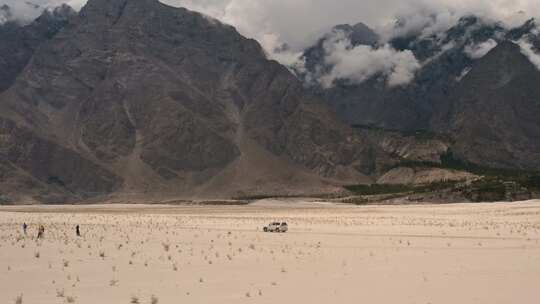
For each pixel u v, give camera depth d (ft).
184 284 108.06
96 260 139.33
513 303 90.63
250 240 200.95
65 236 205.46
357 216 398.83
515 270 124.67
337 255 153.48
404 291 100.78
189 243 185.98
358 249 169.27
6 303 90.43
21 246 164.96
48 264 131.85
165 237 209.77
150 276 116.98
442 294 97.91
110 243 181.27
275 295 97.60
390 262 139.13
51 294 98.12
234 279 113.70
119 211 553.23
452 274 119.65
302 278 115.03
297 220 346.95
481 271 123.65
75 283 108.78
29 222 321.73
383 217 377.30
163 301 92.84
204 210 577.02
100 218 378.12
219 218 378.32
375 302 91.76
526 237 210.79
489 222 308.40
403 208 538.06
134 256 147.64
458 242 191.42
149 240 195.83
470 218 353.92
